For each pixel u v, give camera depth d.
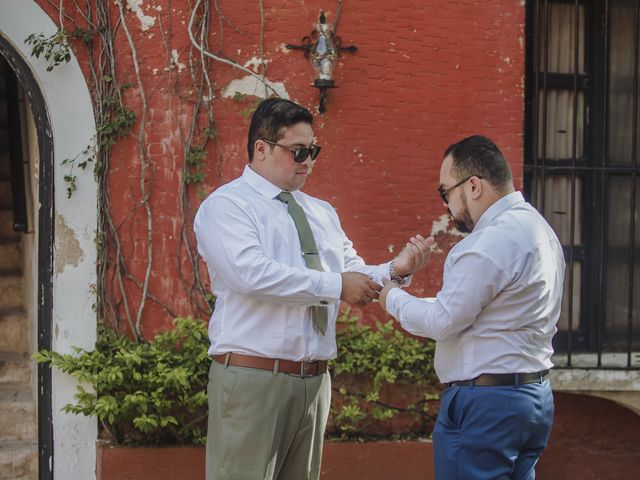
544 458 5.06
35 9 4.49
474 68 4.89
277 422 3.33
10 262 6.45
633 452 5.14
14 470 4.96
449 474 3.09
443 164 3.25
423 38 4.83
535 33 5.18
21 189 5.68
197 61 4.61
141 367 4.49
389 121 4.82
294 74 4.70
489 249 2.97
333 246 3.64
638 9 5.21
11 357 5.82
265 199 3.42
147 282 4.62
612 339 5.29
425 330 3.07
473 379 3.06
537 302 3.03
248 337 3.33
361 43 4.77
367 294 3.29
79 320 4.60
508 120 4.92
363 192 4.81
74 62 4.54
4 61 6.04
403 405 4.89
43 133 4.56
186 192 4.62
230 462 3.33
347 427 4.77
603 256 5.17
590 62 5.27
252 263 3.19
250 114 4.65
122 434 4.64
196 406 4.55
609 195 5.27
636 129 5.16
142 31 4.57
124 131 4.57
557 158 5.27
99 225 4.59
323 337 3.46
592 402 5.10
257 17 4.65
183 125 4.61
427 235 4.88
